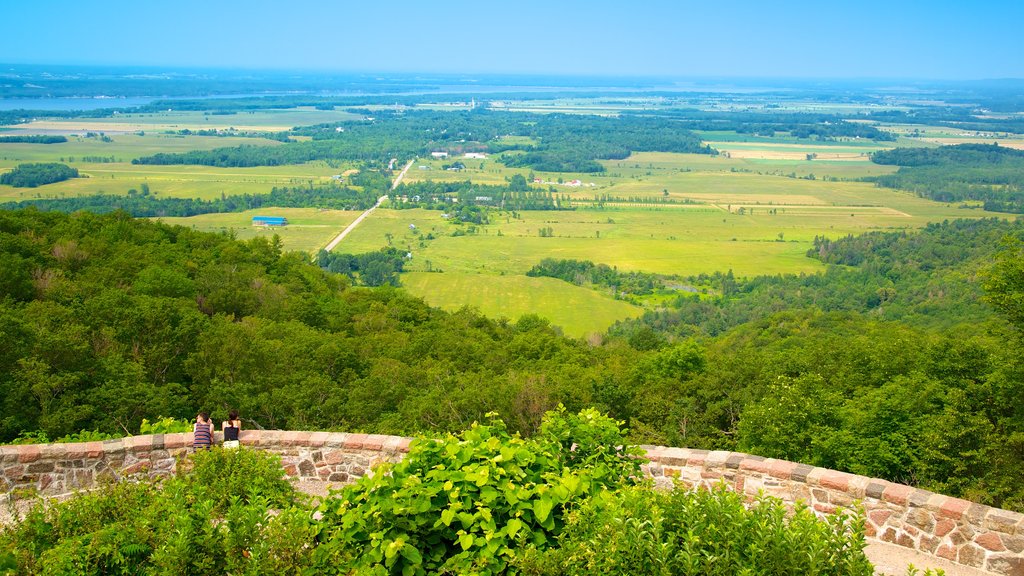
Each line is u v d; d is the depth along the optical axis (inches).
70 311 1451.8
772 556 319.3
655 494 376.5
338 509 376.2
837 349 1603.1
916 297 4249.5
